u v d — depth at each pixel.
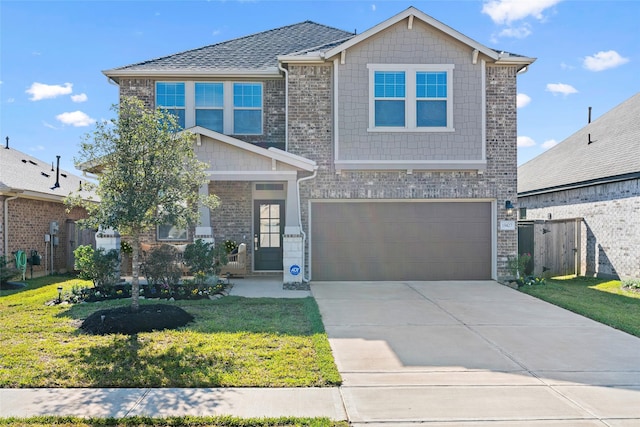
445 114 12.70
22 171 15.95
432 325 8.12
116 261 11.02
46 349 6.34
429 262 13.07
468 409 4.68
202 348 6.43
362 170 12.71
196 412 4.53
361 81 12.60
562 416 4.52
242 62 14.20
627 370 5.86
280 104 13.95
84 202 7.89
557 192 17.22
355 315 8.85
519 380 5.50
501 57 12.66
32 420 4.32
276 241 14.59
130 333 7.19
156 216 7.95
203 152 12.04
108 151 7.61
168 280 10.77
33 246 14.45
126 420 4.34
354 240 13.03
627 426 4.32
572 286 12.77
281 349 6.47
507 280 12.89
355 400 4.88
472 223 13.11
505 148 12.95
